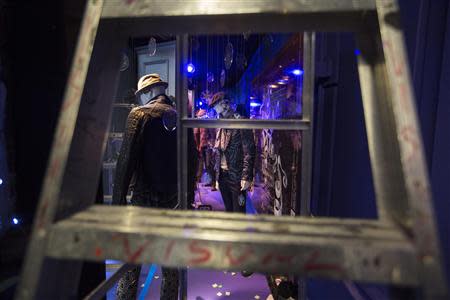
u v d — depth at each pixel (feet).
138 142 4.92
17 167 3.18
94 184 1.99
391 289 1.65
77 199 1.81
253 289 6.84
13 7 3.03
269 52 10.09
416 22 3.17
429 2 3.02
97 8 1.88
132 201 5.37
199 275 7.45
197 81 13.85
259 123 5.04
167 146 5.44
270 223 1.65
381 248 1.34
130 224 1.58
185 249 1.46
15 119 3.14
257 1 1.91
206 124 5.26
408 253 1.32
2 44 2.98
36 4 3.05
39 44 3.09
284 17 2.04
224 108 9.26
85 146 1.91
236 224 1.63
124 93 11.55
